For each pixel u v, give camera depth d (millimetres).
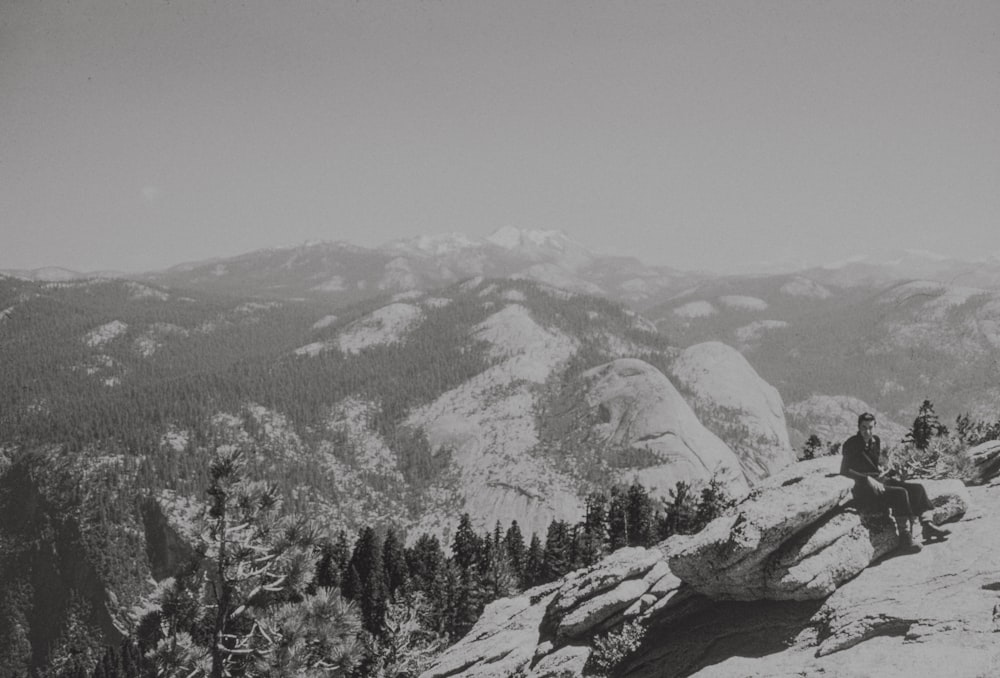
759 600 13242
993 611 9539
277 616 14648
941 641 9453
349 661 14719
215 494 15109
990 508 13062
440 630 69375
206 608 14992
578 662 17250
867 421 13070
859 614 10992
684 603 15359
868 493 12805
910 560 12117
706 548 13305
